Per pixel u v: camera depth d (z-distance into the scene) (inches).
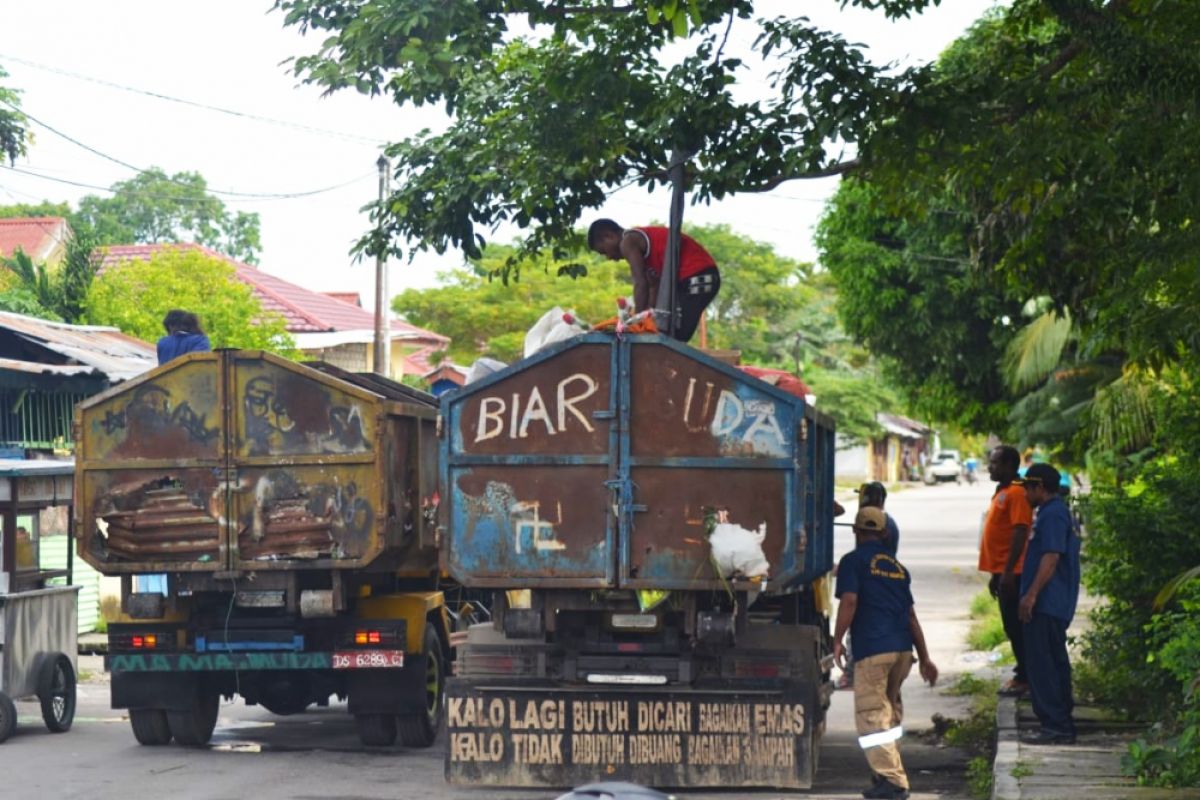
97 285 1975.9
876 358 1790.1
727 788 595.2
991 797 522.3
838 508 740.7
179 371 669.3
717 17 687.1
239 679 724.0
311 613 663.1
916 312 1648.6
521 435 564.7
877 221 1673.2
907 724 804.6
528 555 562.3
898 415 5551.2
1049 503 628.1
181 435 668.7
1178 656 531.2
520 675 582.2
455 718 579.5
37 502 759.1
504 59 758.5
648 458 560.1
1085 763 563.2
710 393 561.3
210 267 2038.6
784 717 570.6
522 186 749.9
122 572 667.4
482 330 3198.8
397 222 781.3
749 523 558.3
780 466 557.3
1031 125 676.1
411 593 729.0
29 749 695.1
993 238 769.6
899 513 3518.7
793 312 4411.9
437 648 733.9
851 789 604.1
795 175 707.4
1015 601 730.8
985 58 757.9
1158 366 655.8
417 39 655.8
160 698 689.6
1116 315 655.1
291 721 825.5
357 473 660.7
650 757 572.1
